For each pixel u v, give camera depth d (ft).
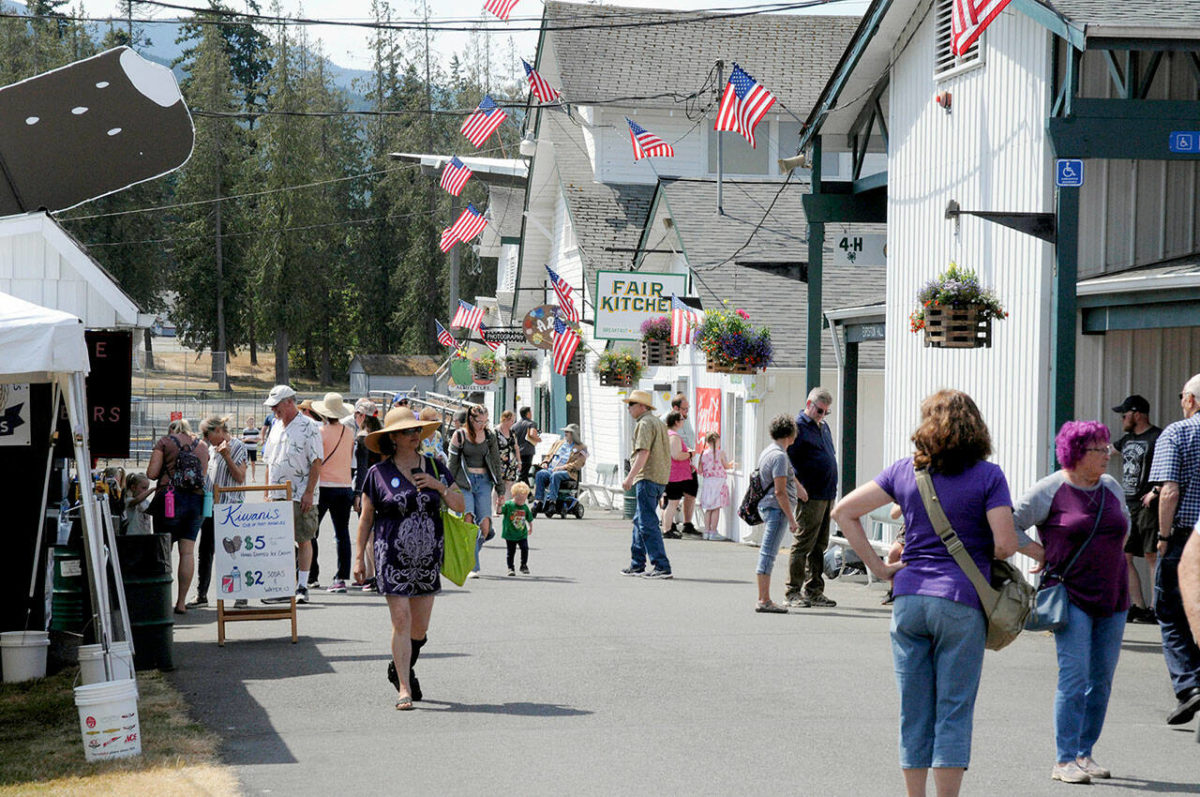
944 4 57.52
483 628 44.86
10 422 41.19
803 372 81.00
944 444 21.54
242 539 42.11
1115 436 49.78
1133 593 46.47
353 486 57.47
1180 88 51.34
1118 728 30.55
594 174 127.03
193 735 29.68
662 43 132.26
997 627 21.16
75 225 294.25
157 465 48.88
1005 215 46.09
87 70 42.63
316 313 317.83
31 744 29.27
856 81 65.57
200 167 311.27
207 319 313.12
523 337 139.54
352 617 47.85
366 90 373.81
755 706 32.60
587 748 28.22
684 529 88.12
